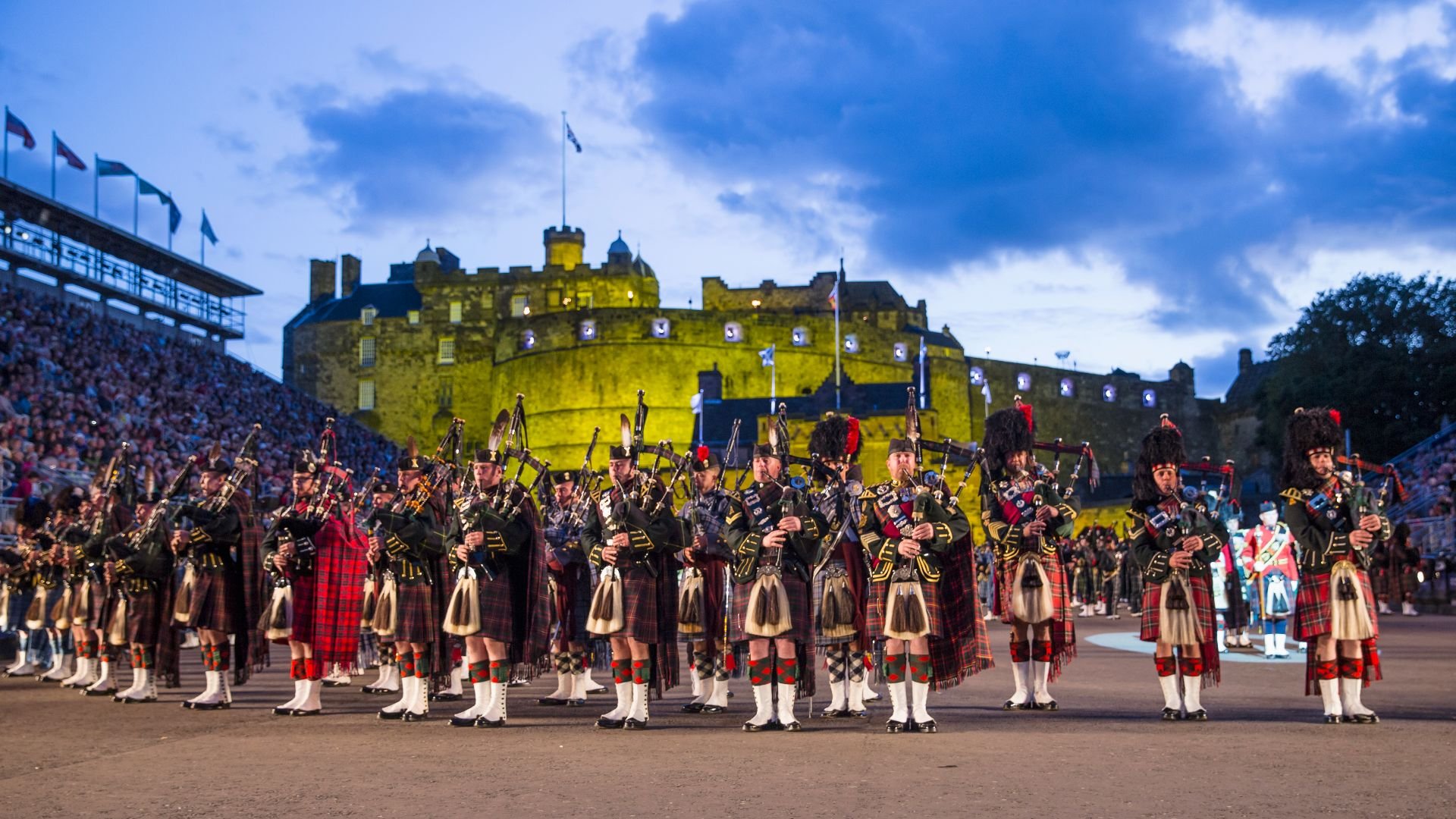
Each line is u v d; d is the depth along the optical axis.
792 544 9.69
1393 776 6.95
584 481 13.02
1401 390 70.81
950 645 9.66
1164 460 10.05
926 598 9.27
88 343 45.28
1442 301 73.31
